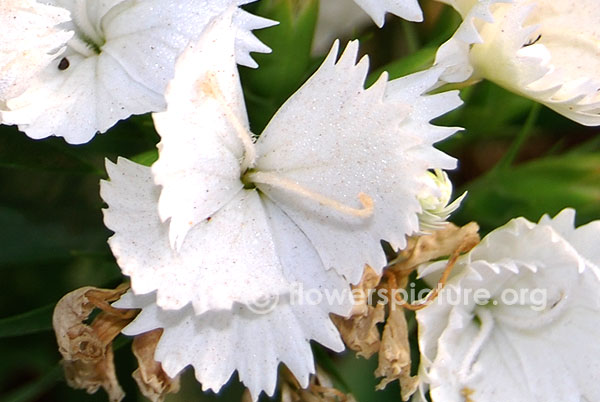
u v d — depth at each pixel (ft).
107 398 0.81
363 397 0.77
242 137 0.67
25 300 0.81
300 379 0.69
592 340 0.72
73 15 0.69
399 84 0.68
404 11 0.69
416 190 0.67
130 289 0.68
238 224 0.68
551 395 0.72
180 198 0.66
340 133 0.67
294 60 0.74
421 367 0.71
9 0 0.68
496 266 0.70
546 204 0.77
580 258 0.70
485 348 0.73
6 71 0.68
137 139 0.77
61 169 0.76
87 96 0.69
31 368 0.84
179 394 0.77
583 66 0.72
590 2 0.71
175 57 0.68
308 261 0.68
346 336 0.70
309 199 0.68
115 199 0.67
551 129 0.83
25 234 0.80
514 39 0.70
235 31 0.66
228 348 0.69
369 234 0.68
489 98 0.78
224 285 0.67
